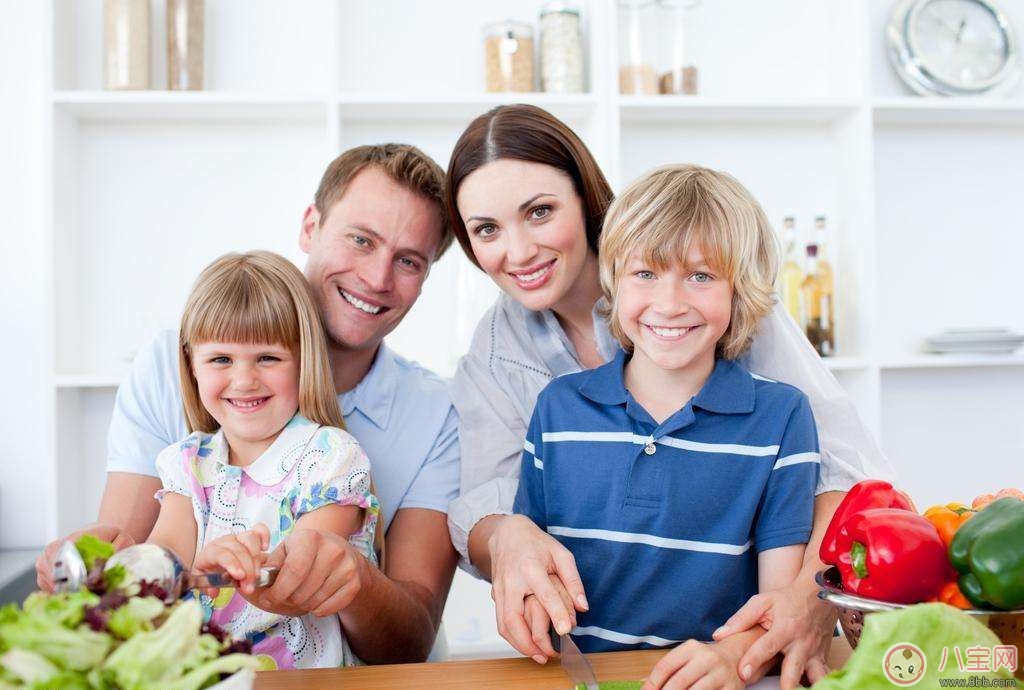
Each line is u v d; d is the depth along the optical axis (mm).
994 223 2523
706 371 1123
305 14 2328
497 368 1371
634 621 1080
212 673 579
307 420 1205
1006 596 667
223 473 1157
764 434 1073
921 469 2475
